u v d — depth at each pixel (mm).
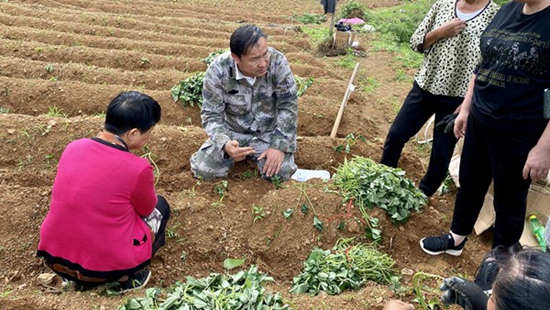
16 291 3195
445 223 4105
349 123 5777
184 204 3814
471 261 3834
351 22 8797
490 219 4105
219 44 8430
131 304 2885
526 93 2770
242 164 4480
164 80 6289
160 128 4871
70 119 4832
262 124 4219
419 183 4648
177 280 3453
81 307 2932
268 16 12250
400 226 3893
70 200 2781
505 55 2789
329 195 3941
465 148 3320
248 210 3900
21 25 7883
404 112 4230
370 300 3102
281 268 3615
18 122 4656
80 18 8688
